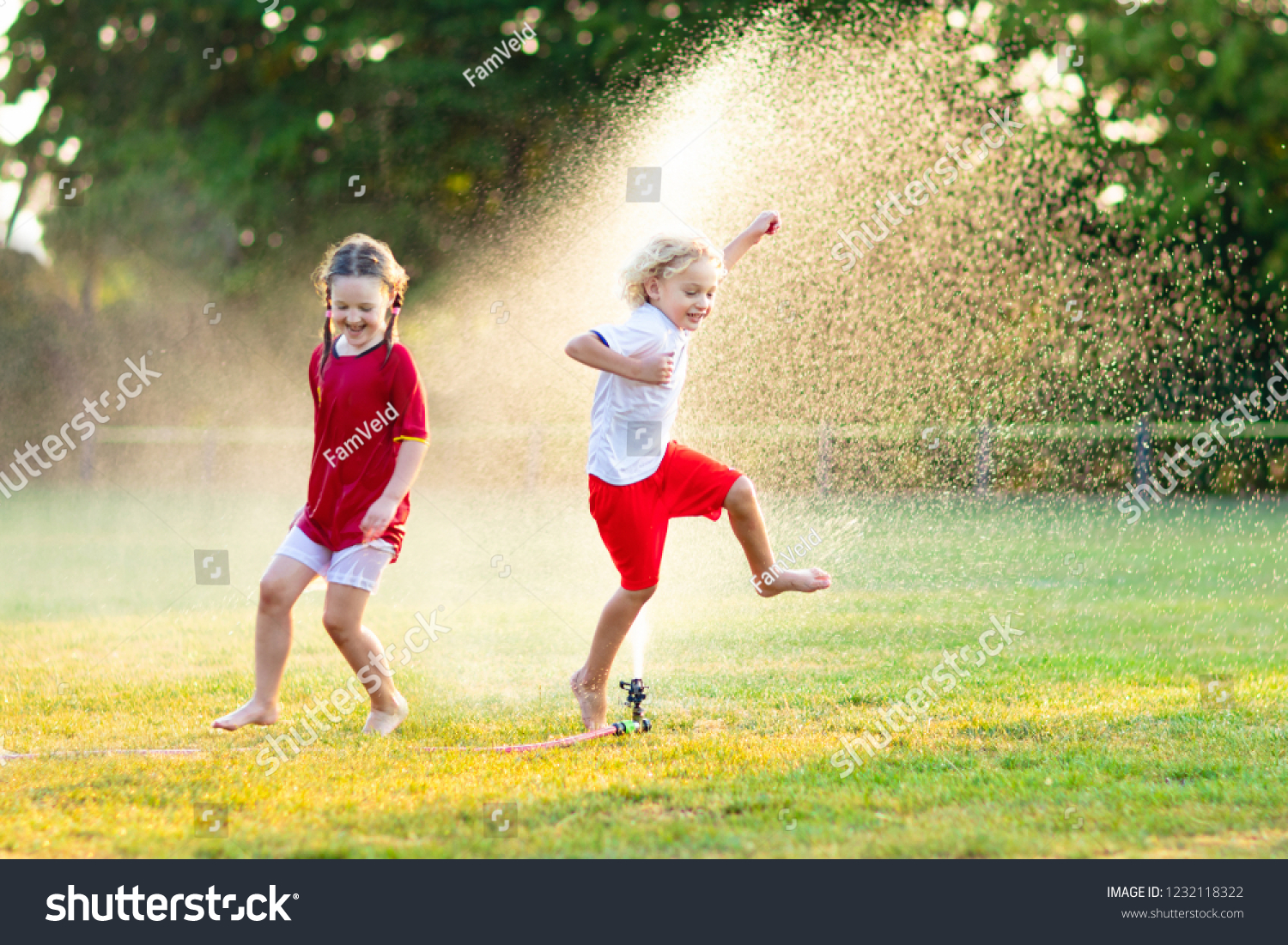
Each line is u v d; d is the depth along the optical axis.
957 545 10.03
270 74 20.38
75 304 20.25
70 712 4.88
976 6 13.95
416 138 18.64
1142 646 6.14
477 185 18.66
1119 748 4.05
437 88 18.50
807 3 12.38
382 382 4.56
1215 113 18.36
